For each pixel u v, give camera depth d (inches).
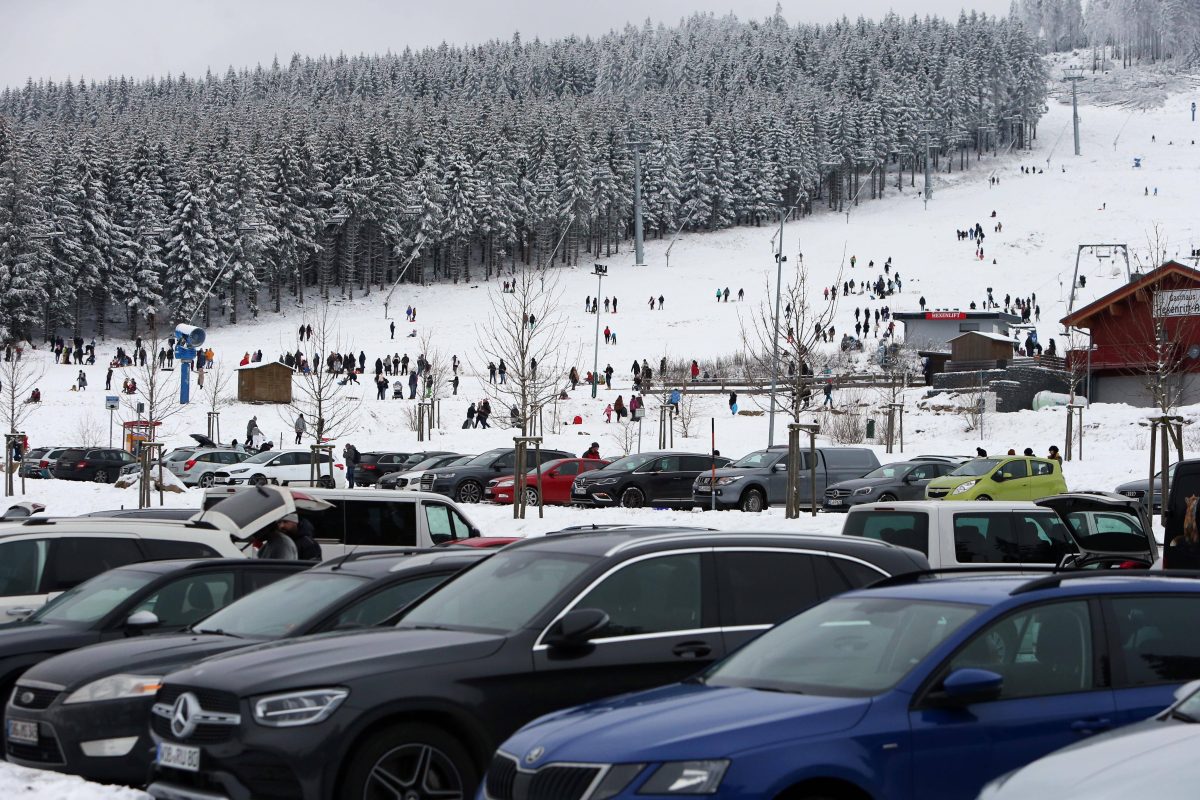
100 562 603.8
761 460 1585.9
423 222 7017.7
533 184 7578.7
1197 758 217.5
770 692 308.0
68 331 5890.8
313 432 2942.9
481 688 351.3
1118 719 304.5
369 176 6914.4
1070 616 315.3
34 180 5428.2
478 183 7219.5
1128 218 7657.5
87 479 2253.9
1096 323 2942.9
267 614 467.8
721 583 391.9
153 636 483.2
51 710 443.5
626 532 435.2
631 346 4849.9
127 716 429.4
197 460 2183.8
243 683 346.0
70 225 5531.5
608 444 2792.8
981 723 293.4
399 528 854.5
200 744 349.7
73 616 529.0
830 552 412.2
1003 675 302.4
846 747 281.7
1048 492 1406.3
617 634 373.1
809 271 6855.3
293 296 6786.4
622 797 270.5
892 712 289.6
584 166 7534.5
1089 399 2881.4
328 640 379.2
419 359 3592.5
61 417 3100.4
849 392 3270.2
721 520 1256.2
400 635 374.6
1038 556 676.7
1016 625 309.6
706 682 331.0
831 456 1610.5
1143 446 2363.4
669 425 2925.7
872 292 6107.3
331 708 338.0
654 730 284.8
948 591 328.8
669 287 6589.6
